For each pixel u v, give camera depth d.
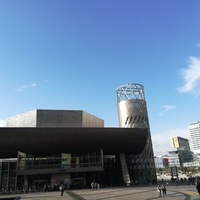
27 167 55.41
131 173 81.25
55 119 70.38
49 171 55.38
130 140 62.25
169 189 37.88
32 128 54.75
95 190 42.75
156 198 25.92
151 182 69.62
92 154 62.66
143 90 94.62
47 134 55.72
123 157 66.25
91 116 75.69
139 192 34.84
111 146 62.88
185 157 185.25
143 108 89.62
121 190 40.06
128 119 87.38
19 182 59.03
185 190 34.59
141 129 61.62
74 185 58.19
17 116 73.88
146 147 84.75
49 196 33.94
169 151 186.38
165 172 145.12
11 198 17.70
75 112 72.25
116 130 59.78
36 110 70.06
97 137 59.16
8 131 53.62
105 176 71.88
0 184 59.00
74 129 57.06
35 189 51.41
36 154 61.09
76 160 60.38
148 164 82.69
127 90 93.69
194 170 134.25
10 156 60.81
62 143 58.12
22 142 55.31
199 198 23.53
